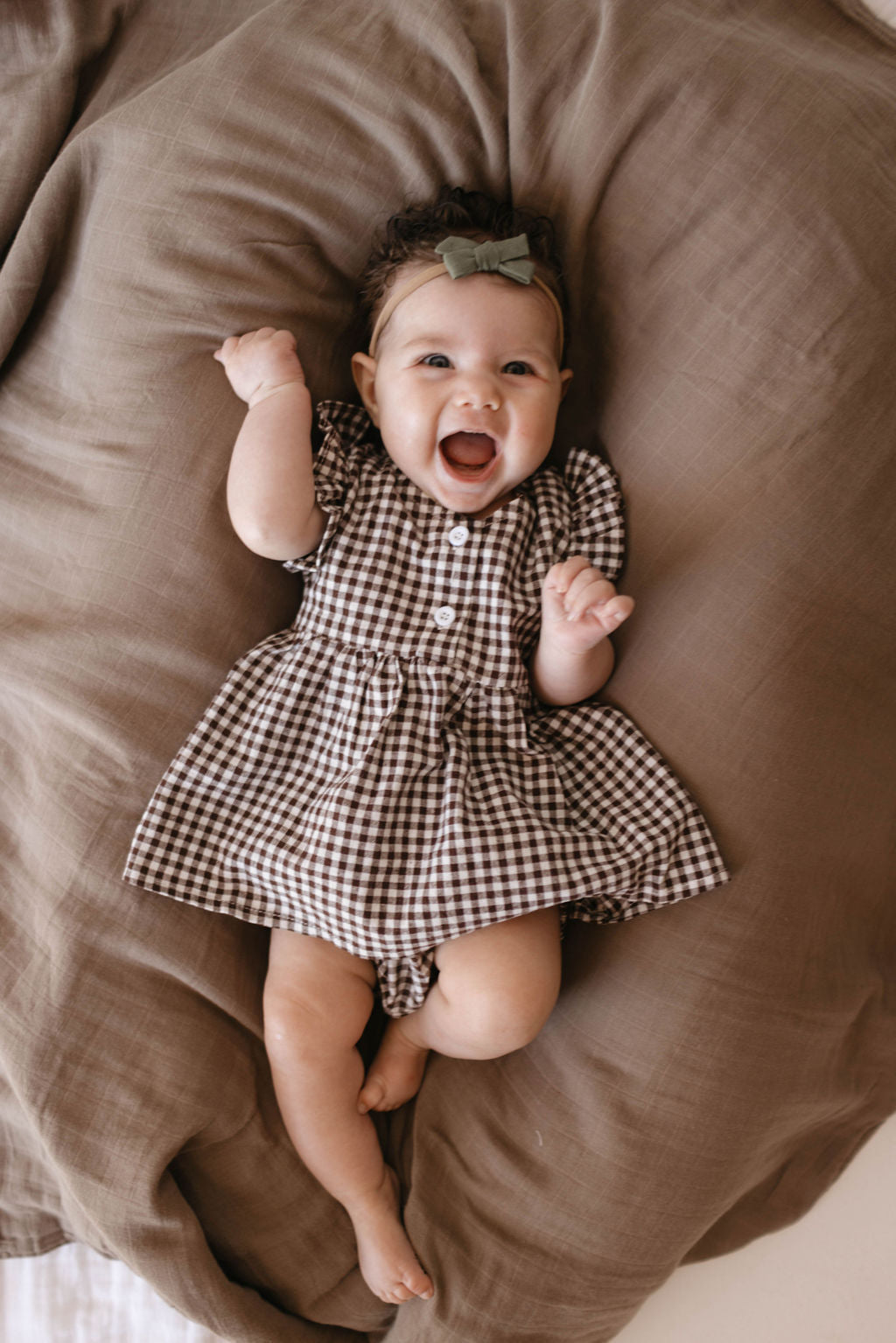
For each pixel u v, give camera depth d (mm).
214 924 1238
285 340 1261
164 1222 1178
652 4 1198
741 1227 1356
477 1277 1209
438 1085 1288
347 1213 1271
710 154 1182
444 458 1195
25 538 1350
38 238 1320
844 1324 1354
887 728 1230
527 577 1249
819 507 1155
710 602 1187
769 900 1169
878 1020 1296
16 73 1385
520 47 1224
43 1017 1186
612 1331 1279
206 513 1272
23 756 1306
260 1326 1247
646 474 1245
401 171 1277
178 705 1256
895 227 1145
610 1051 1199
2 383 1396
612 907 1204
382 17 1259
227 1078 1221
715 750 1178
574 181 1244
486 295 1180
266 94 1261
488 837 1127
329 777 1188
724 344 1191
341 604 1221
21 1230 1370
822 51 1238
